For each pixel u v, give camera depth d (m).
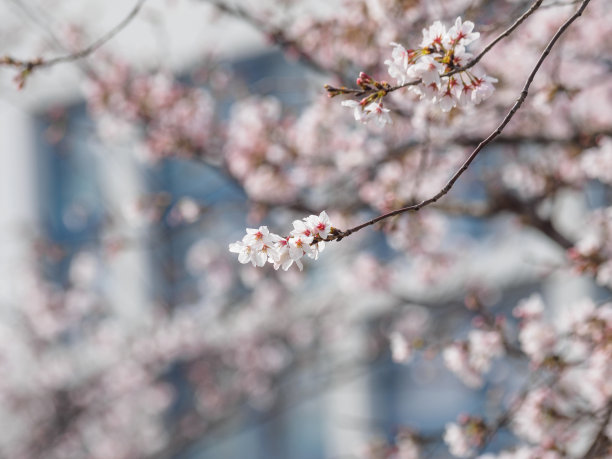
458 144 7.29
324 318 13.91
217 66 10.20
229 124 9.20
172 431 15.24
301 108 9.61
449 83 3.74
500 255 13.01
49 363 15.91
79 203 18.28
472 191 9.13
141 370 15.24
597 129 7.75
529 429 6.18
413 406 15.38
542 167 8.09
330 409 16.66
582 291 12.59
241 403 14.43
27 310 15.00
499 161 8.81
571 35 7.64
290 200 8.46
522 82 7.43
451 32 3.65
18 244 14.66
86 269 14.62
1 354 15.68
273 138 8.37
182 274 15.71
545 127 8.21
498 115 7.36
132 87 9.05
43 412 16.05
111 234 11.61
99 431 16.02
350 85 7.43
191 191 14.80
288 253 3.71
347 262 10.16
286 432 17.44
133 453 15.84
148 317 16.19
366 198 7.82
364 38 7.23
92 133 10.41
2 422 16.30
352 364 13.17
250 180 8.43
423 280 9.54
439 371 14.89
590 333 6.05
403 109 6.71
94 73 9.22
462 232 13.16
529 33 7.17
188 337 14.68
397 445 7.23
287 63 15.09
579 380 6.42
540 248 12.55
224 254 12.82
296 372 14.89
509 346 6.54
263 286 12.88
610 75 7.91
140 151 9.39
